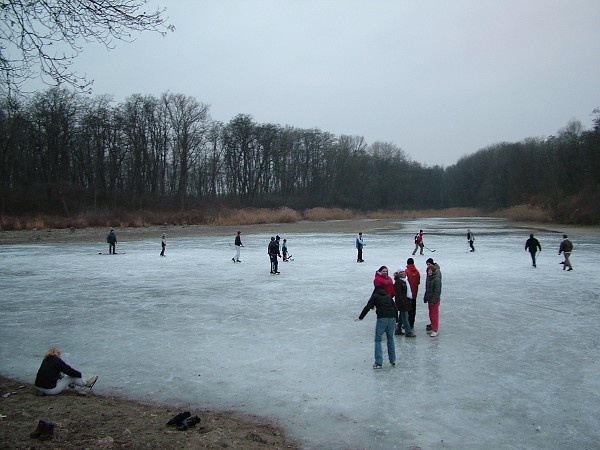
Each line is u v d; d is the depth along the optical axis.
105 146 79.88
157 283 19.62
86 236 48.41
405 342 11.10
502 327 12.25
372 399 7.88
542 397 7.88
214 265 25.73
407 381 8.65
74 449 5.68
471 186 134.75
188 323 12.96
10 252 33.31
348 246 37.12
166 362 9.81
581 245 35.78
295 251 33.31
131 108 80.94
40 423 6.02
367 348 10.66
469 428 6.82
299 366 9.52
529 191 93.62
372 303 9.45
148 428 6.57
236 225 68.50
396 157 137.75
